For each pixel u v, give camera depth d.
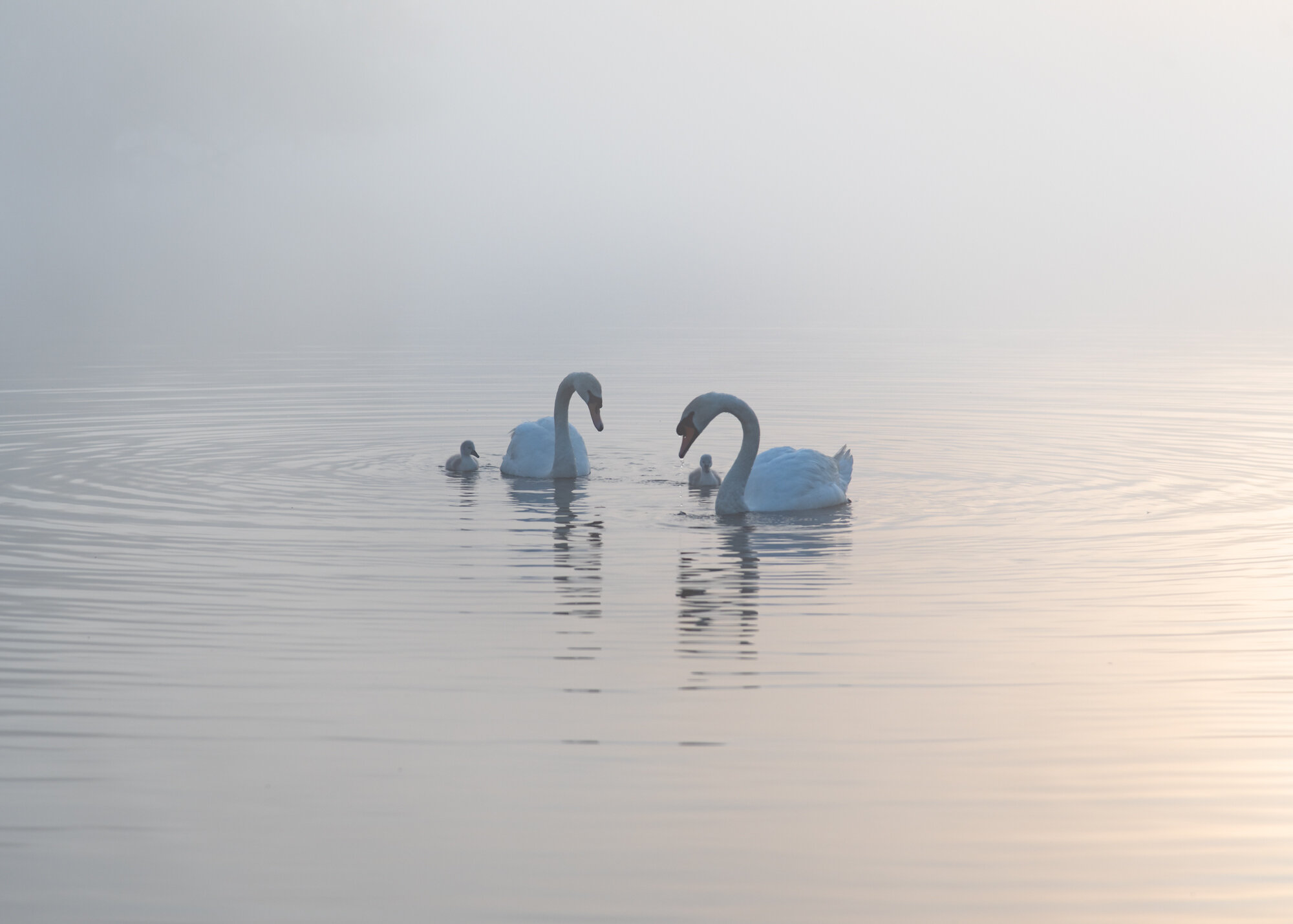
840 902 8.37
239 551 16.47
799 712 11.29
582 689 11.80
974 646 13.04
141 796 9.67
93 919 8.12
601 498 20.00
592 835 9.14
